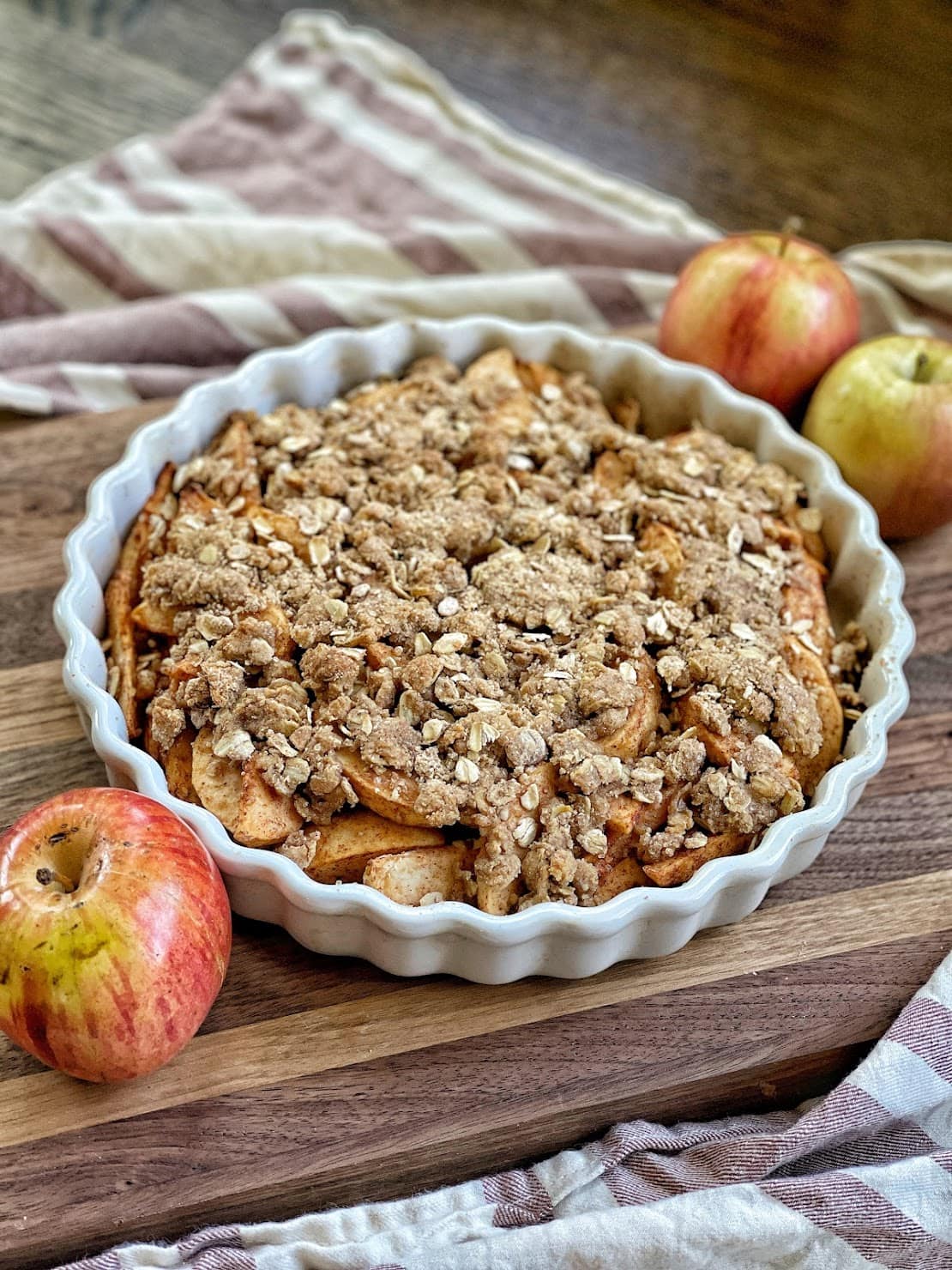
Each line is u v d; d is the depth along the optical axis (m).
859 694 0.42
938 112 0.69
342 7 0.70
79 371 0.51
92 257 0.56
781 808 0.38
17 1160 0.35
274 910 0.38
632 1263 0.35
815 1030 0.38
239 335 0.54
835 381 0.48
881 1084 0.37
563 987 0.38
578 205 0.62
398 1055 0.37
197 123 0.62
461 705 0.37
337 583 0.40
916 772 0.43
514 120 0.67
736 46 0.71
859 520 0.44
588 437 0.46
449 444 0.45
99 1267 0.34
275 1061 0.37
